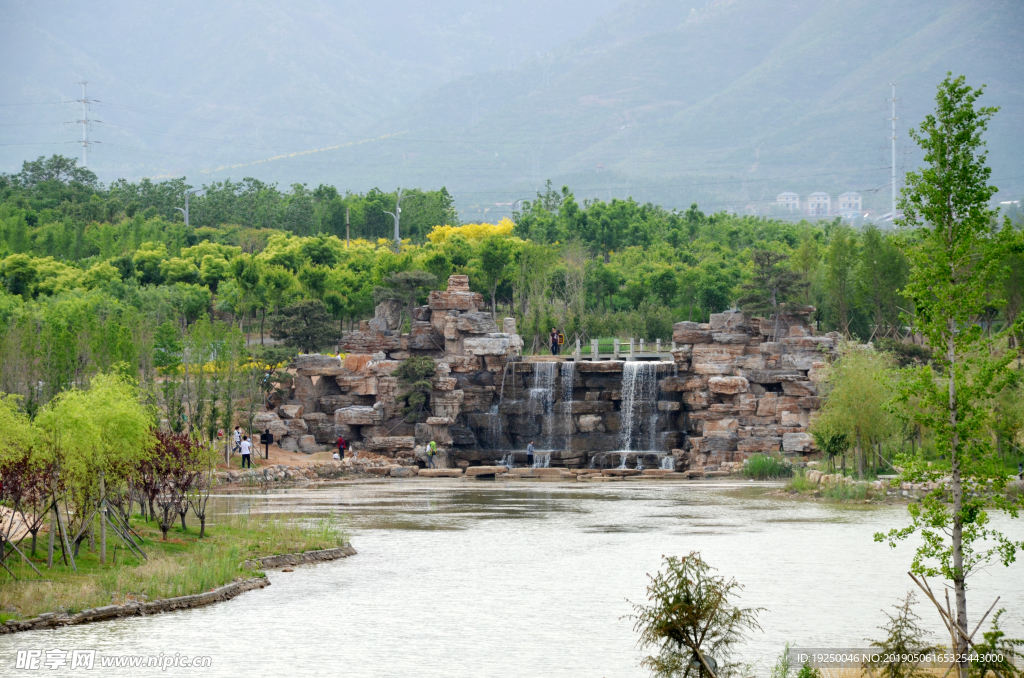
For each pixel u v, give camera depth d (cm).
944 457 4162
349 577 6175
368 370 15462
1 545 5394
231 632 4738
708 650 3538
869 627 4853
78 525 6166
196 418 12419
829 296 18438
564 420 15462
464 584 5950
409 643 4566
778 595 5600
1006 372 3966
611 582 6019
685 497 11100
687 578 3519
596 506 10206
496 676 4059
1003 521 8462
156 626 4819
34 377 11356
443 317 16175
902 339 17512
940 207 4025
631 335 19375
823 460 13200
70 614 4828
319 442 15200
